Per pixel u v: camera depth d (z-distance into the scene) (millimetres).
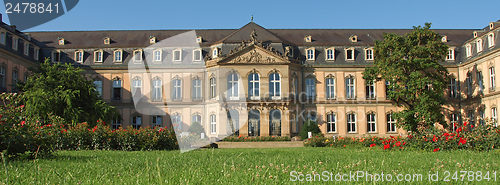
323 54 49156
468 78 47219
